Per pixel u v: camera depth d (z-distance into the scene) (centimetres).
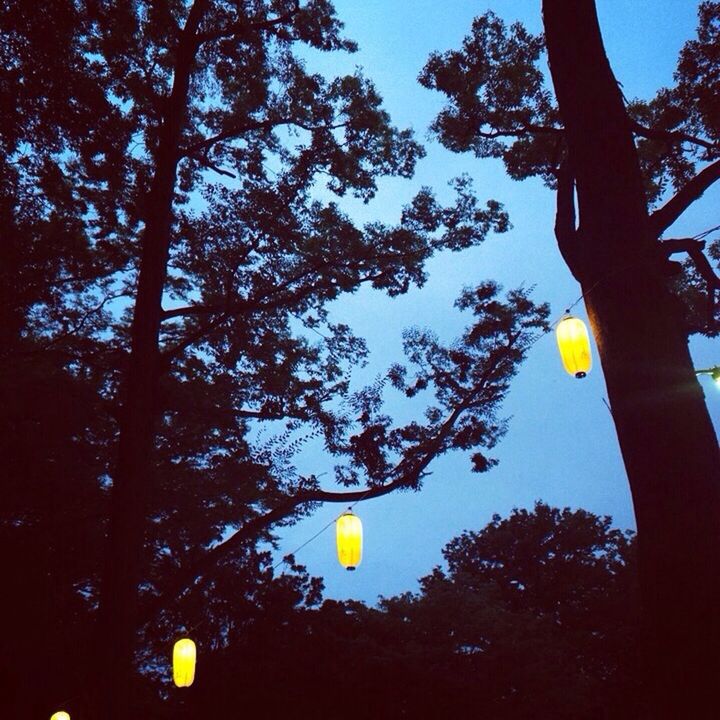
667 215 591
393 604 1759
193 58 1409
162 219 1262
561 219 622
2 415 1198
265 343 1555
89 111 1195
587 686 1770
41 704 1149
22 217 1319
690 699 404
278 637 1504
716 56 1193
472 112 1303
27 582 1166
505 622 1698
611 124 563
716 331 646
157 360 1188
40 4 1077
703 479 447
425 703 1455
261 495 1462
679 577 427
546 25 627
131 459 1078
